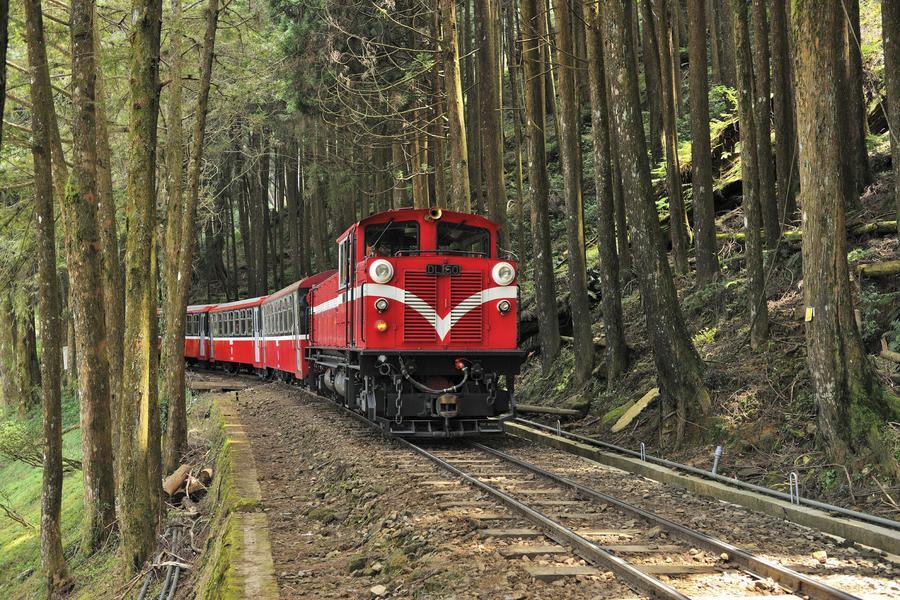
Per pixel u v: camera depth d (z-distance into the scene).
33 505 22.73
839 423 8.37
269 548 7.04
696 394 10.52
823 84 8.47
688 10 14.02
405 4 18.81
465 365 12.01
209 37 14.99
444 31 15.36
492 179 18.44
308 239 34.62
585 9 15.18
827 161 8.54
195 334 35.41
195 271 43.56
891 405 8.32
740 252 14.81
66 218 12.91
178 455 14.84
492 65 19.89
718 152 18.72
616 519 7.37
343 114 19.19
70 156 20.02
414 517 7.42
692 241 17.36
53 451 11.10
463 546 6.37
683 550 6.27
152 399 10.24
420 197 19.48
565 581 5.55
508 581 5.53
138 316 8.61
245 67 20.52
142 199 8.38
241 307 28.36
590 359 14.53
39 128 10.39
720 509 7.93
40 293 10.66
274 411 16.95
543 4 16.20
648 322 10.97
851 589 5.32
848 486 7.91
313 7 18.58
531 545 6.37
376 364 11.80
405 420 12.05
